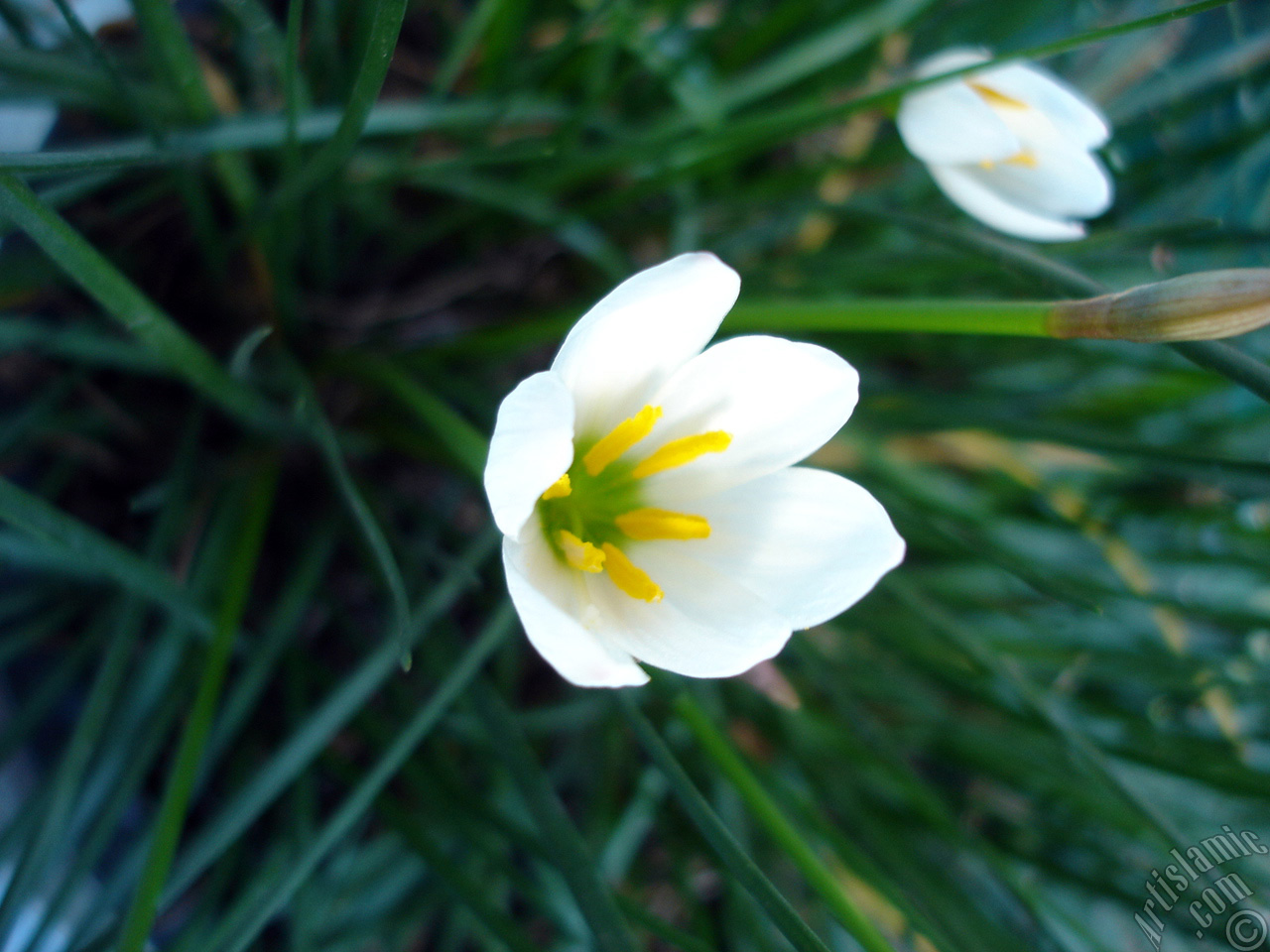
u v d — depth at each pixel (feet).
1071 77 0.69
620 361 0.35
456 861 0.51
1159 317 0.33
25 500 0.34
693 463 0.37
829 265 0.62
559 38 0.61
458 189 0.52
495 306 0.60
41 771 0.46
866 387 0.61
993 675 0.50
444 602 0.42
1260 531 0.61
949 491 0.64
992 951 0.51
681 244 0.55
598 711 0.54
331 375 0.54
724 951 0.57
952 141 0.44
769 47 0.65
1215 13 0.70
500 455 0.30
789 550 0.36
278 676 0.51
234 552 0.49
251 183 0.46
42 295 0.48
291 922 0.45
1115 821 0.55
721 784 0.54
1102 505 0.67
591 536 0.39
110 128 0.49
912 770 0.50
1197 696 0.60
